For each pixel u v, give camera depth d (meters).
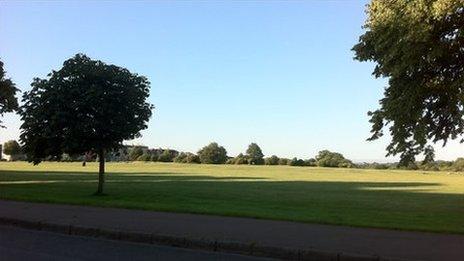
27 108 24.62
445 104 16.14
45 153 25.20
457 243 11.95
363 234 13.16
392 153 16.62
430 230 13.98
